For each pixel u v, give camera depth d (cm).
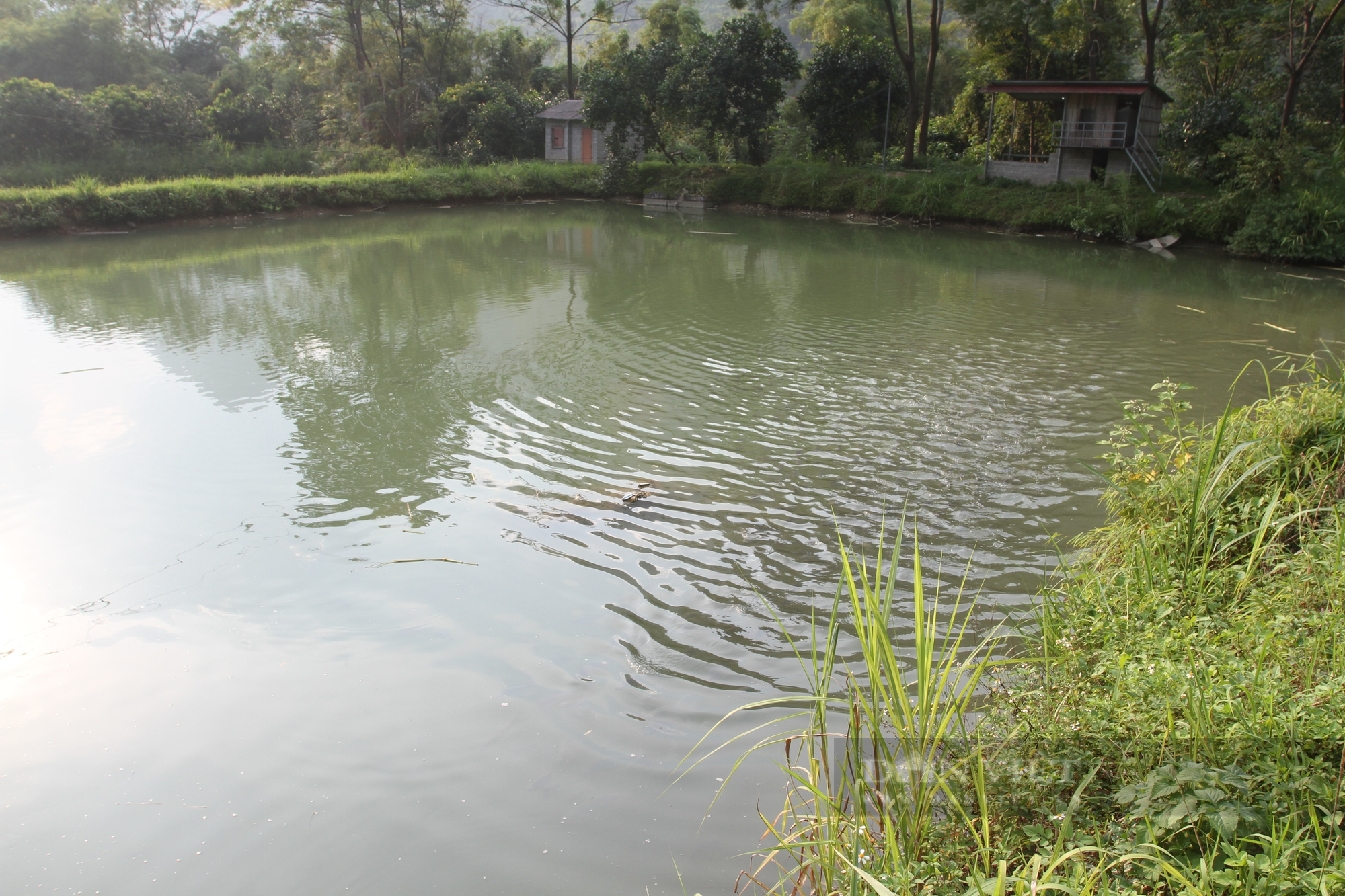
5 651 544
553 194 3703
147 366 1149
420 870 371
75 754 454
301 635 555
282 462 827
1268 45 2612
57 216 2472
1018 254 2203
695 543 656
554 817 398
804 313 1452
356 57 4131
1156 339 1264
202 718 479
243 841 392
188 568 639
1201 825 280
